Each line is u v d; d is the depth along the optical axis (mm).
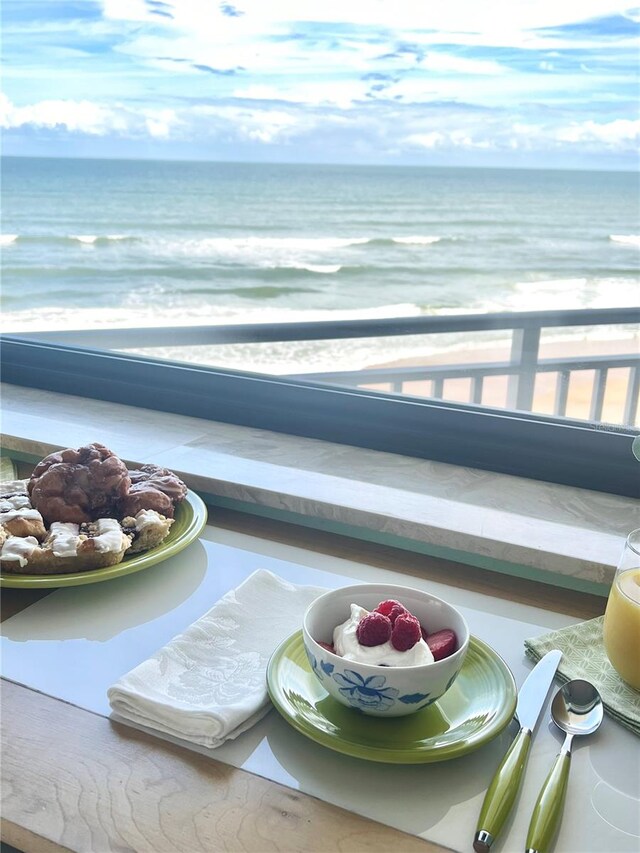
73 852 488
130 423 1330
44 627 745
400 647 585
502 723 575
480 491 1057
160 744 587
